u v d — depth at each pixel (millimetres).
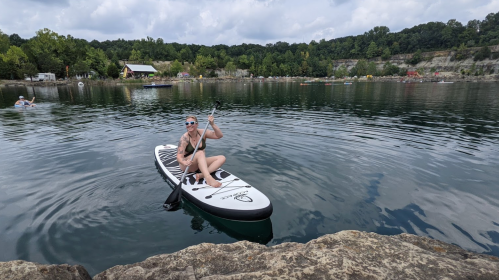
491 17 120188
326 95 23844
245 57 106500
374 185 4344
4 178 4637
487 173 4754
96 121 10305
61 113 12602
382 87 39094
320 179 4594
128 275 2031
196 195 3891
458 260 2230
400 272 1978
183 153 4340
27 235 3041
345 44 134375
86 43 88875
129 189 4242
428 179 4543
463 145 6500
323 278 1908
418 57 103062
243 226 3393
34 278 1802
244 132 8133
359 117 11008
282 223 3359
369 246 2355
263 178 4656
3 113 12633
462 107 14102
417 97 20766
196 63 90875
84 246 2875
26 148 6492
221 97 22344
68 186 4312
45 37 60562
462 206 3658
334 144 6699
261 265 2148
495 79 70312
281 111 13125
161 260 2299
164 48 102812
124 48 115375
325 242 2457
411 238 2670
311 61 105438
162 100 19656
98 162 5449
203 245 2531
